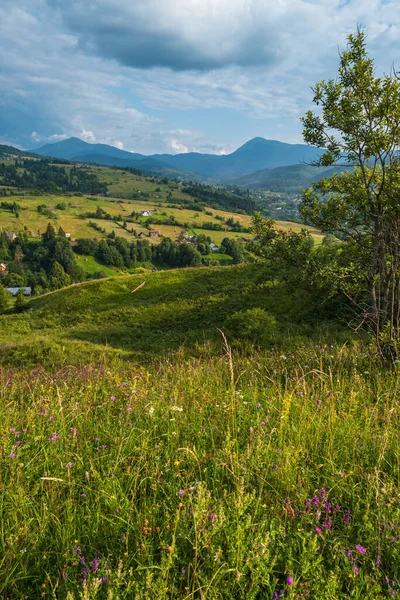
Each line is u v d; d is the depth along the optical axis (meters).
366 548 2.45
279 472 3.12
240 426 4.14
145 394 5.16
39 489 3.02
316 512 2.64
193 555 2.39
